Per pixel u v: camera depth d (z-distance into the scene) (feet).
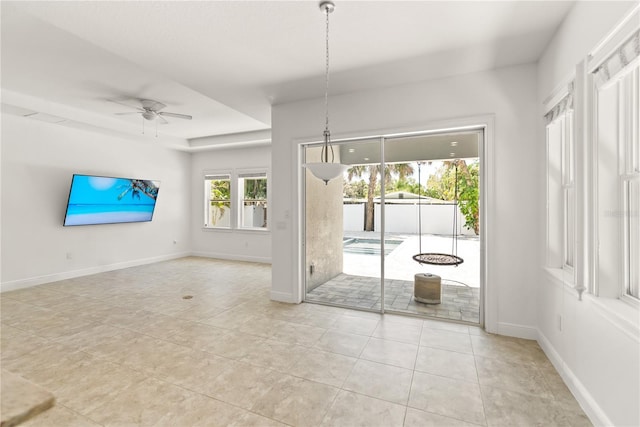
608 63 5.45
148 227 22.62
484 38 8.31
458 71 10.23
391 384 7.32
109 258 20.10
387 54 9.21
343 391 7.04
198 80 11.07
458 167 11.57
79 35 8.16
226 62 9.73
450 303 12.21
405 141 12.14
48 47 9.86
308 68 10.14
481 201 10.82
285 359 8.51
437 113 10.73
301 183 13.55
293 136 13.17
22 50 10.03
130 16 7.33
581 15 6.46
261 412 6.32
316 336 10.02
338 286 13.78
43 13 7.18
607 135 5.96
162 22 7.61
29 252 16.22
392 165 12.39
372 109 11.71
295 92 12.16
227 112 16.89
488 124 10.05
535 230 9.58
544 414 6.24
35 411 2.08
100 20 7.48
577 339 6.75
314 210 14.35
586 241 6.32
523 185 9.68
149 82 12.73
